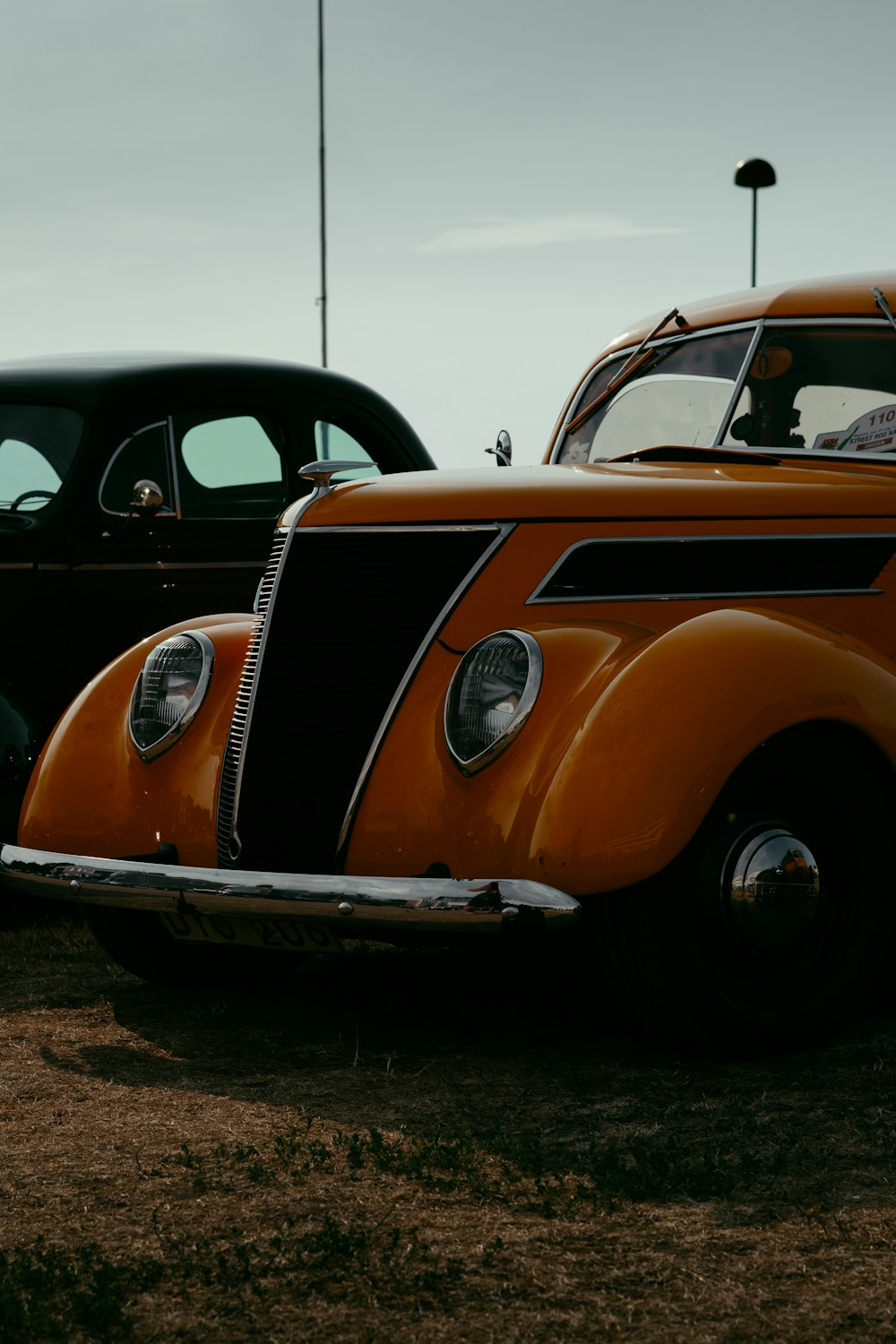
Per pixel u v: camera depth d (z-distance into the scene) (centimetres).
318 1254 247
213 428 625
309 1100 334
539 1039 378
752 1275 239
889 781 370
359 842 356
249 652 387
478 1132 309
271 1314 228
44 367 619
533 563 367
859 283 455
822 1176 281
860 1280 237
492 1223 261
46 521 579
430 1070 354
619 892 344
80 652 582
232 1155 296
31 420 598
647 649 342
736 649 342
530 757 338
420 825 348
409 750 355
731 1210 265
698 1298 231
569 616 366
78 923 540
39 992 439
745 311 472
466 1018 401
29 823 412
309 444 653
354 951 491
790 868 350
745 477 404
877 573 400
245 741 372
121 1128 315
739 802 351
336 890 336
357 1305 230
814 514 395
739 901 347
